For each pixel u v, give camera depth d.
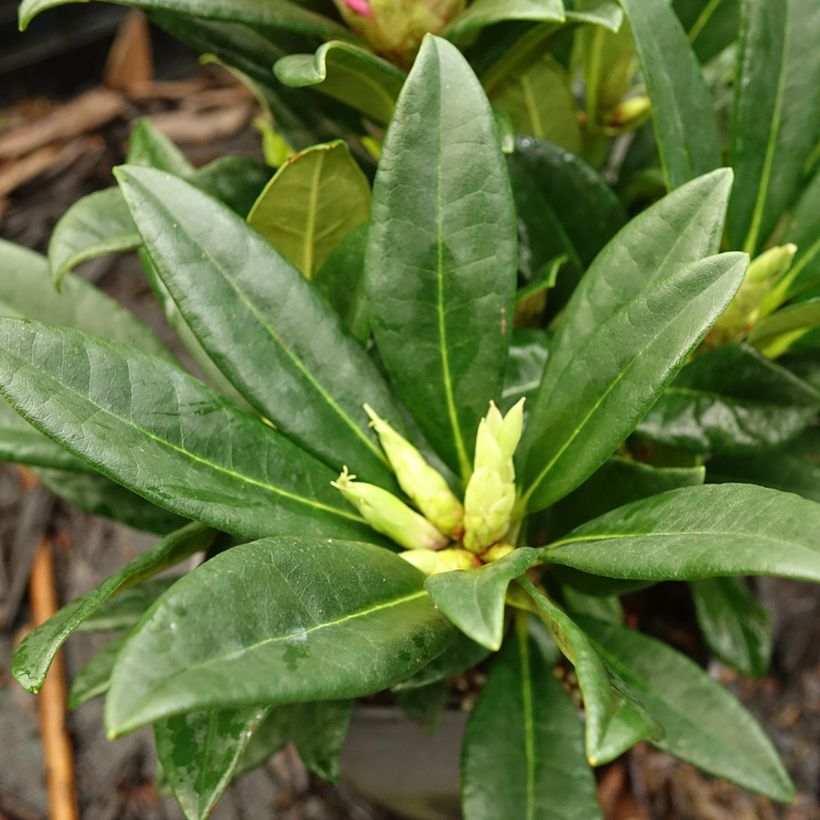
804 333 0.28
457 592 0.16
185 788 0.20
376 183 0.21
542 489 0.22
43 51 0.69
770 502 0.16
